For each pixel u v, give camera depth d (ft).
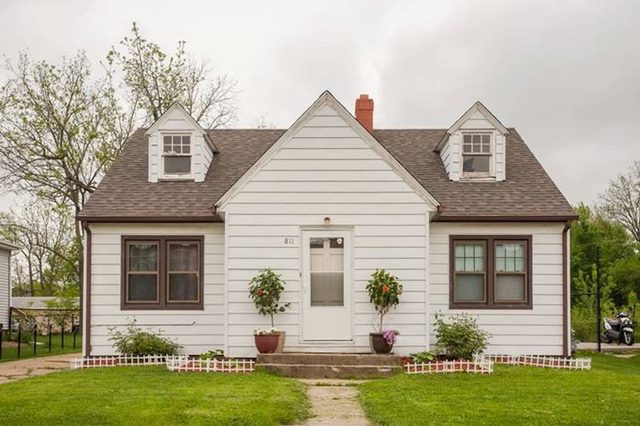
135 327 57.77
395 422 31.55
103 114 109.60
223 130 72.95
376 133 72.49
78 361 54.75
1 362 65.00
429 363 49.55
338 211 54.44
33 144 106.32
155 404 35.14
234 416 32.32
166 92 114.21
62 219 131.85
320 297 54.29
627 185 192.54
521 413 33.42
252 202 54.54
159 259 58.44
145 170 64.59
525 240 58.65
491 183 62.44
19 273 188.44
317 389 43.04
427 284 53.88
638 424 31.76
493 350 57.82
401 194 54.44
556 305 58.08
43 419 31.86
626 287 139.54
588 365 53.11
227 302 54.03
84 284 58.29
